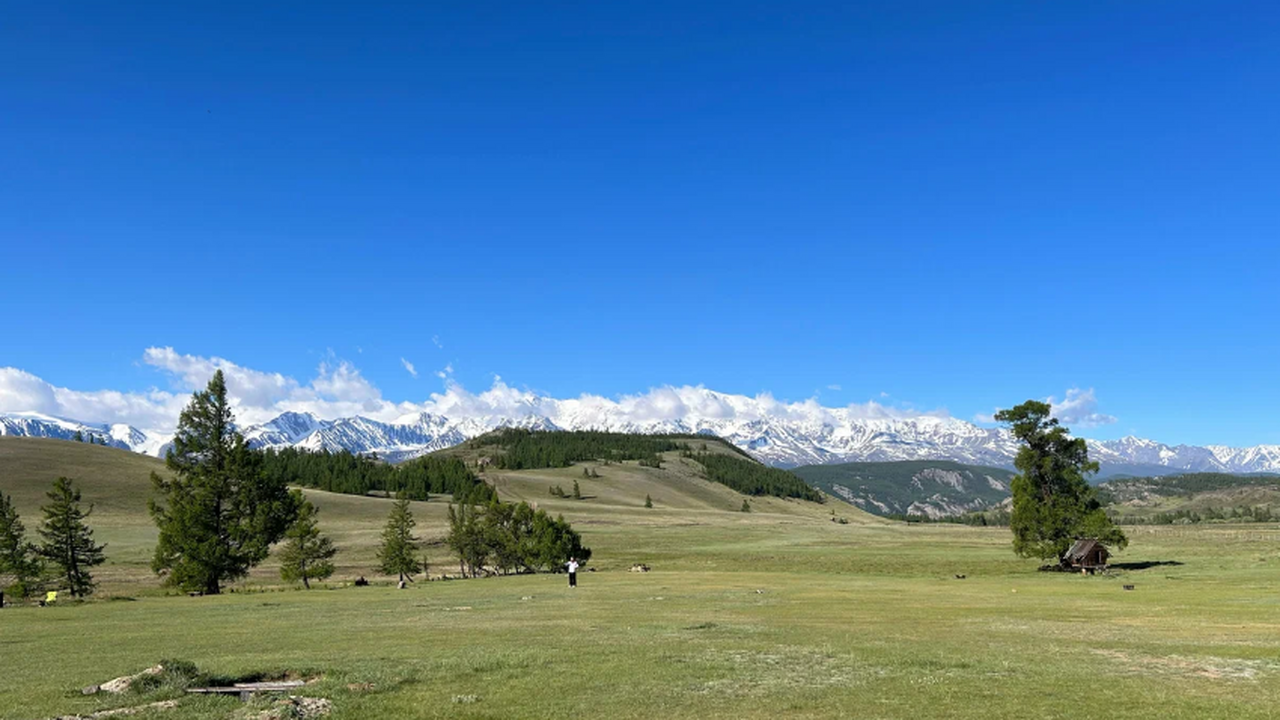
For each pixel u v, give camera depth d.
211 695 19.02
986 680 19.77
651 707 17.12
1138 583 62.19
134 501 164.62
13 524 82.31
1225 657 23.17
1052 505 83.44
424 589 65.31
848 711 16.59
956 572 85.50
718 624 32.75
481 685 19.52
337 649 26.53
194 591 72.06
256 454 79.12
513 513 104.88
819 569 94.25
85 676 22.08
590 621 34.78
